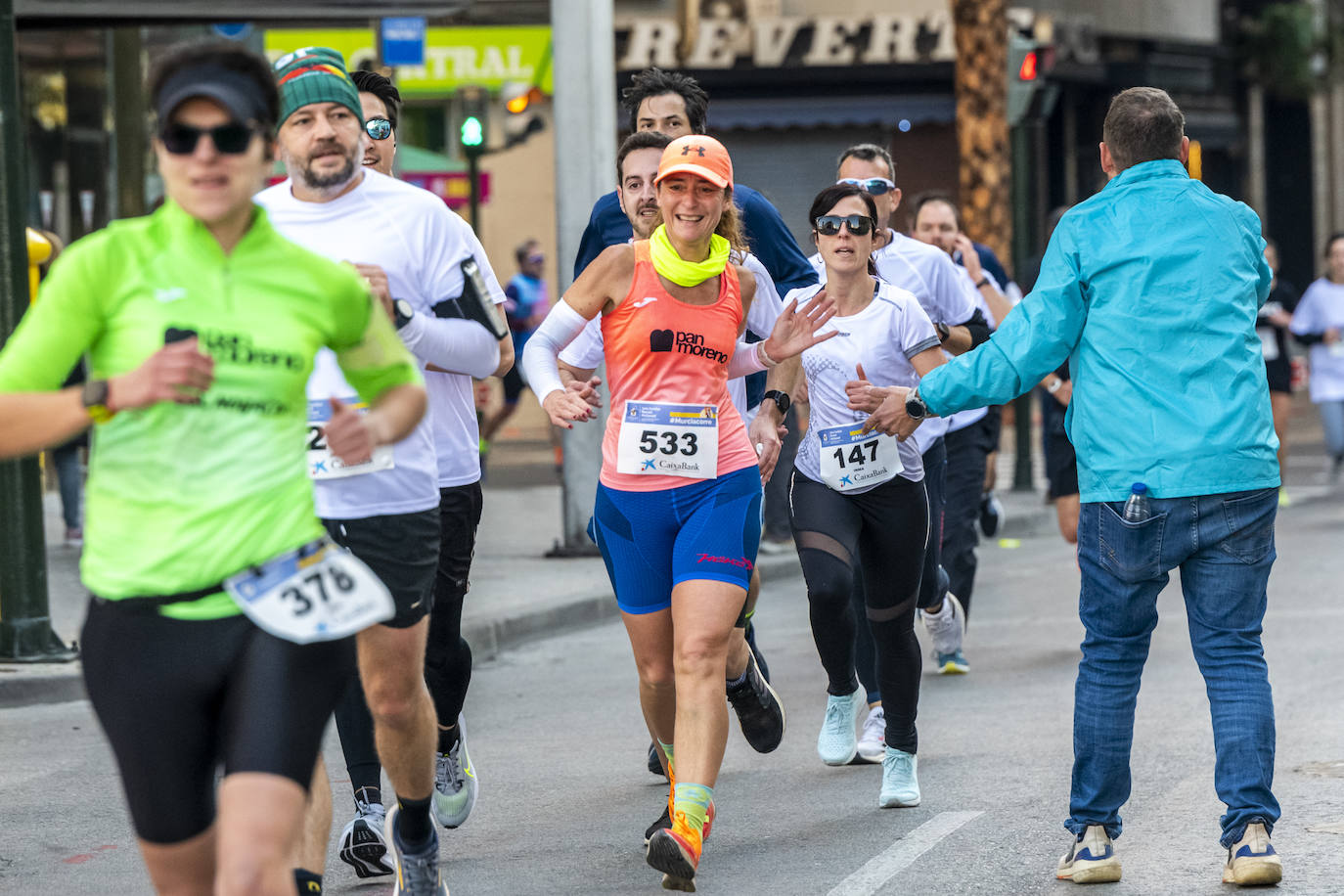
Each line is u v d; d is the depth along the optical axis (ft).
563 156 138.31
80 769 80.23
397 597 51.83
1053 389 104.22
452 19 290.15
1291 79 414.41
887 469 67.26
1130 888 57.06
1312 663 97.40
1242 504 56.18
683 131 77.92
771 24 288.71
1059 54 309.63
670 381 58.65
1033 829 64.80
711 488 58.39
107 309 38.11
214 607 38.06
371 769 60.85
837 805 69.56
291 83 54.08
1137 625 57.31
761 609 127.24
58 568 138.51
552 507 182.09
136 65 213.46
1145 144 58.34
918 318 69.21
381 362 40.63
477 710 92.68
